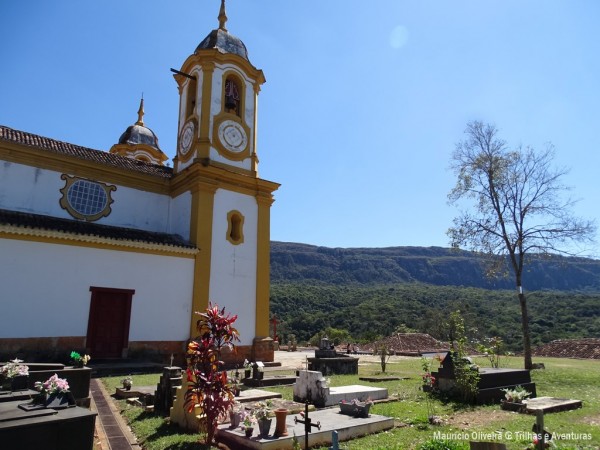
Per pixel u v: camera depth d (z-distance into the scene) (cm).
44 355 1404
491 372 1062
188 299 1744
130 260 1631
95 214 1812
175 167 2116
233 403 671
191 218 1867
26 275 1412
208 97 2022
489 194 2108
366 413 775
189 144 2034
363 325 5031
